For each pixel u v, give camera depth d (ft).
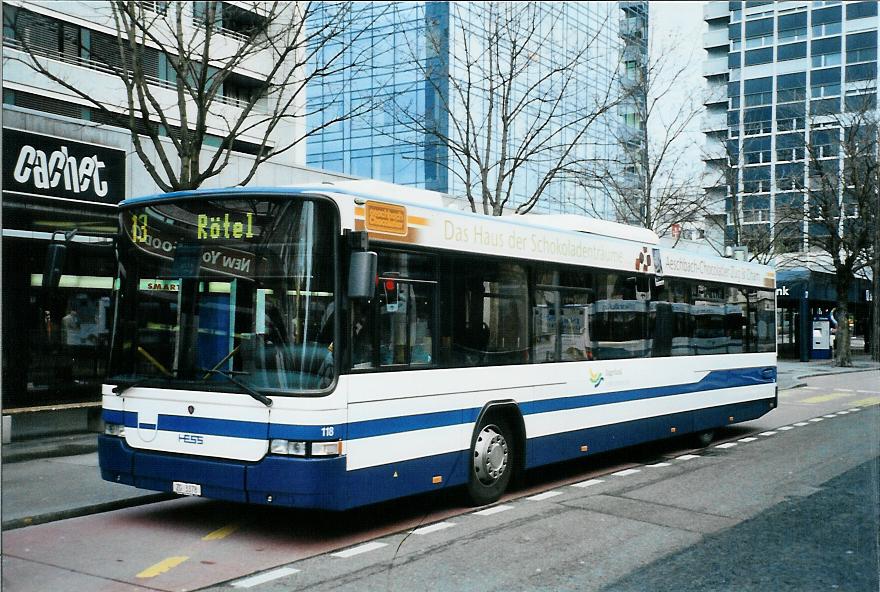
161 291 25.21
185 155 40.86
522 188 95.61
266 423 22.81
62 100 74.84
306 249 23.34
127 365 25.58
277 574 20.86
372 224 24.71
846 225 119.65
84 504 27.99
